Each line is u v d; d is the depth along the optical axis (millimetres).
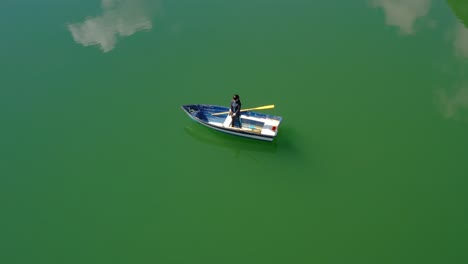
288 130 22359
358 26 30141
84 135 22391
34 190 19750
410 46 28094
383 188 19562
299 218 18562
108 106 24000
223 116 22953
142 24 30859
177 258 17172
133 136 22406
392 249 17281
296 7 32531
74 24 30906
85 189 19828
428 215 18406
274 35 29297
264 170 20672
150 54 27734
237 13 31922
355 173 20234
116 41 29047
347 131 22219
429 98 24000
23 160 21094
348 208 18844
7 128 22734
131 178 20359
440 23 30438
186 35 29500
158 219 18609
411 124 22484
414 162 20578
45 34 29859
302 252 17328
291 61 26906
